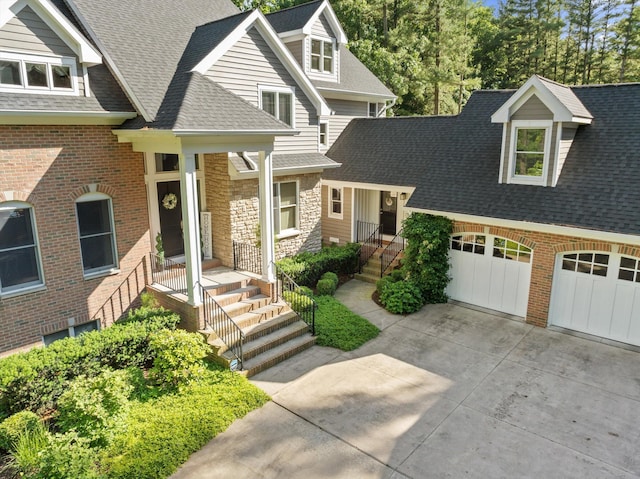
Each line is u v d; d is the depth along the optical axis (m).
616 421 8.72
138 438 8.07
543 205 12.40
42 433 7.75
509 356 11.20
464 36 39.28
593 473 7.42
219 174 13.90
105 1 13.18
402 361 11.01
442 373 10.46
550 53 47.72
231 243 14.07
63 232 10.86
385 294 14.32
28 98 9.92
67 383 9.13
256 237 14.67
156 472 7.36
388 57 32.94
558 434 8.37
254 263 14.01
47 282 10.76
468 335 12.35
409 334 12.44
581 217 11.57
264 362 10.62
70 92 10.73
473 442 8.16
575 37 48.00
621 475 7.37
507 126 13.23
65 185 10.74
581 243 11.76
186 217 10.66
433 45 37.66
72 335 11.43
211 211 14.48
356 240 19.47
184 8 15.38
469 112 17.69
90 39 11.92
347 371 10.56
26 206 10.25
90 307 11.59
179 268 13.41
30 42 9.99
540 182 12.90
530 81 12.45
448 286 14.84
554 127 12.41
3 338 10.24
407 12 38.22
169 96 11.41
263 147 11.98
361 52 32.75
